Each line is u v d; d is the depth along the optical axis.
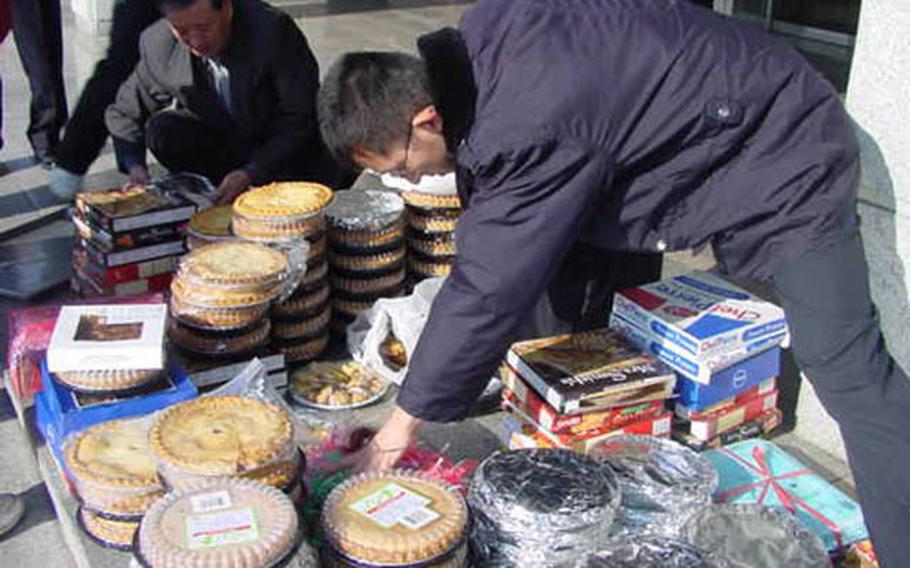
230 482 2.11
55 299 3.93
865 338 2.24
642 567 2.12
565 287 3.18
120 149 4.16
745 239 2.32
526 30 2.11
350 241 3.40
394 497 2.17
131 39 4.16
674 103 2.14
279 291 3.01
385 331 3.26
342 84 2.07
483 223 2.14
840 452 3.09
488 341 2.20
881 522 2.28
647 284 3.26
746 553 2.25
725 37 2.20
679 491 2.42
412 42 8.80
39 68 5.15
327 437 2.75
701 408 2.91
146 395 2.67
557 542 2.20
